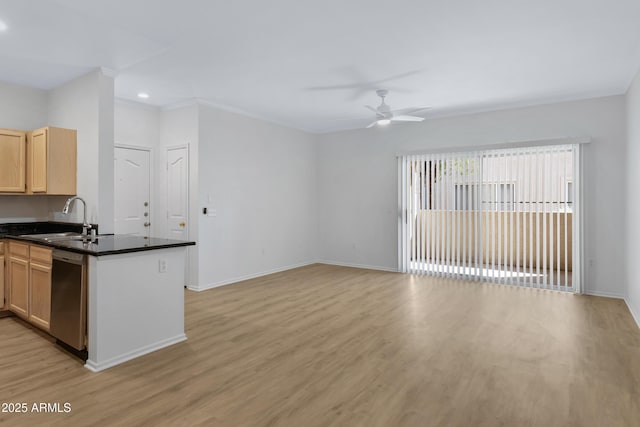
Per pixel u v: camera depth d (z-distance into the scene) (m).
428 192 6.16
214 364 2.79
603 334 3.41
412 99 5.11
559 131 5.14
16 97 4.26
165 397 2.30
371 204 6.84
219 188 5.39
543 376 2.58
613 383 2.48
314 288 5.25
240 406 2.20
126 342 2.86
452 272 5.95
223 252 5.46
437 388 2.42
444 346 3.13
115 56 3.56
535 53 3.55
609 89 4.66
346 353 2.99
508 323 3.73
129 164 5.13
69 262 2.91
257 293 4.96
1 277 3.74
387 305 4.39
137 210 5.23
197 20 2.87
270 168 6.34
